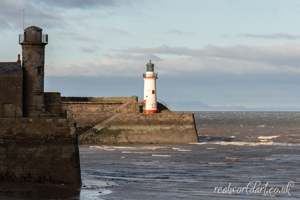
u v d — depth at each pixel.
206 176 64.50
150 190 53.50
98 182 57.09
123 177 62.47
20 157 51.09
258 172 68.44
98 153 90.38
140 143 110.75
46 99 62.41
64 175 51.47
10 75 58.09
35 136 51.41
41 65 60.84
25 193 47.34
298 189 56.19
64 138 51.69
